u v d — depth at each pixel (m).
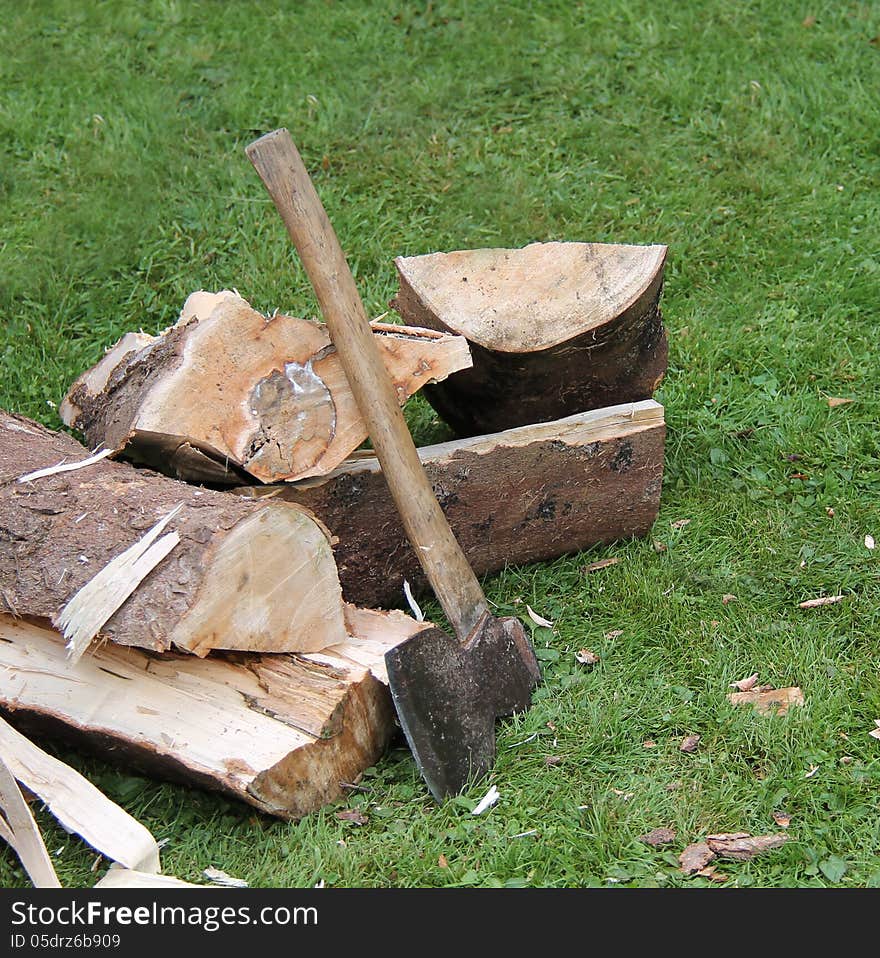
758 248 5.65
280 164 3.02
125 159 6.26
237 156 6.32
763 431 4.53
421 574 3.74
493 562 3.86
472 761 3.03
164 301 5.45
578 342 3.65
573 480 3.83
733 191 6.07
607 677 3.41
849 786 2.92
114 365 3.81
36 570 2.94
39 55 7.14
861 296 5.26
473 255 3.74
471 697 3.08
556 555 3.97
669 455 4.46
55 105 6.72
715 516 4.14
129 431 3.25
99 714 2.97
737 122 6.49
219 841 2.90
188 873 2.81
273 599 2.93
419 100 6.72
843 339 5.02
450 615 3.16
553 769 3.07
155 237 5.78
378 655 3.07
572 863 2.77
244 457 3.29
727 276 5.49
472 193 6.06
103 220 5.84
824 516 4.07
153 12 7.53
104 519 2.96
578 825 2.88
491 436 3.72
